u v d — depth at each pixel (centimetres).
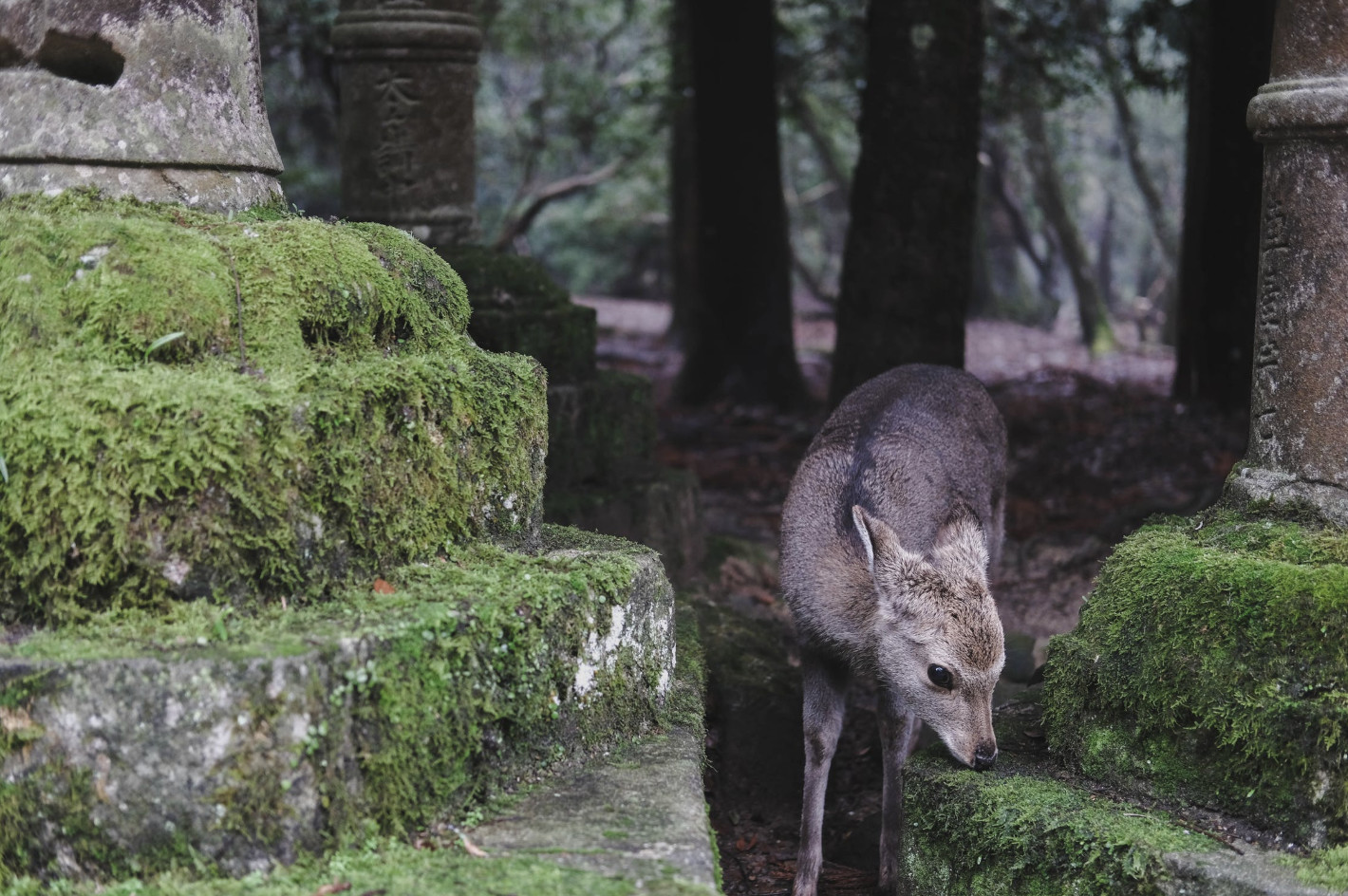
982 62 889
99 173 319
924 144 873
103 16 320
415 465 306
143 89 324
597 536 379
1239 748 312
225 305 295
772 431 1177
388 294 325
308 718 251
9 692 248
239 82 347
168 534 269
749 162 1272
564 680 309
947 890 351
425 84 668
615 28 1912
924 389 480
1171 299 2281
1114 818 319
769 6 1252
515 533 344
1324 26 334
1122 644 341
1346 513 338
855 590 397
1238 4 1010
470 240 691
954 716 368
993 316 2689
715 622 555
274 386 279
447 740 277
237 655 249
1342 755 295
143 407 267
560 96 1923
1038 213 2956
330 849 256
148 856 248
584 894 243
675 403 1322
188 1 332
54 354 280
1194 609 325
